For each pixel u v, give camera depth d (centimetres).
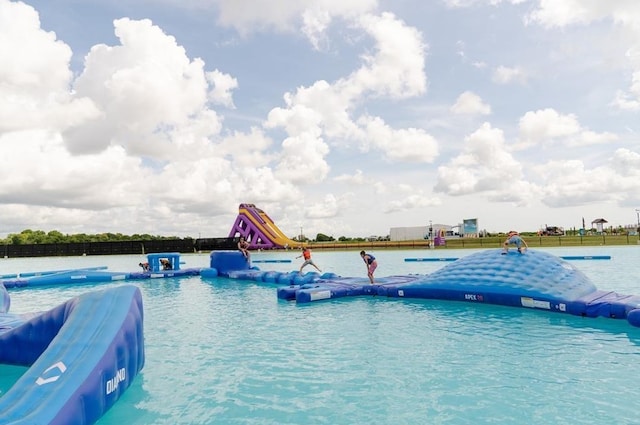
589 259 2030
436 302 895
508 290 812
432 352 525
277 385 421
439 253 3005
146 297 1071
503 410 352
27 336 482
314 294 934
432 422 333
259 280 1406
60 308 466
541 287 793
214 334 648
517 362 479
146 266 1680
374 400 379
